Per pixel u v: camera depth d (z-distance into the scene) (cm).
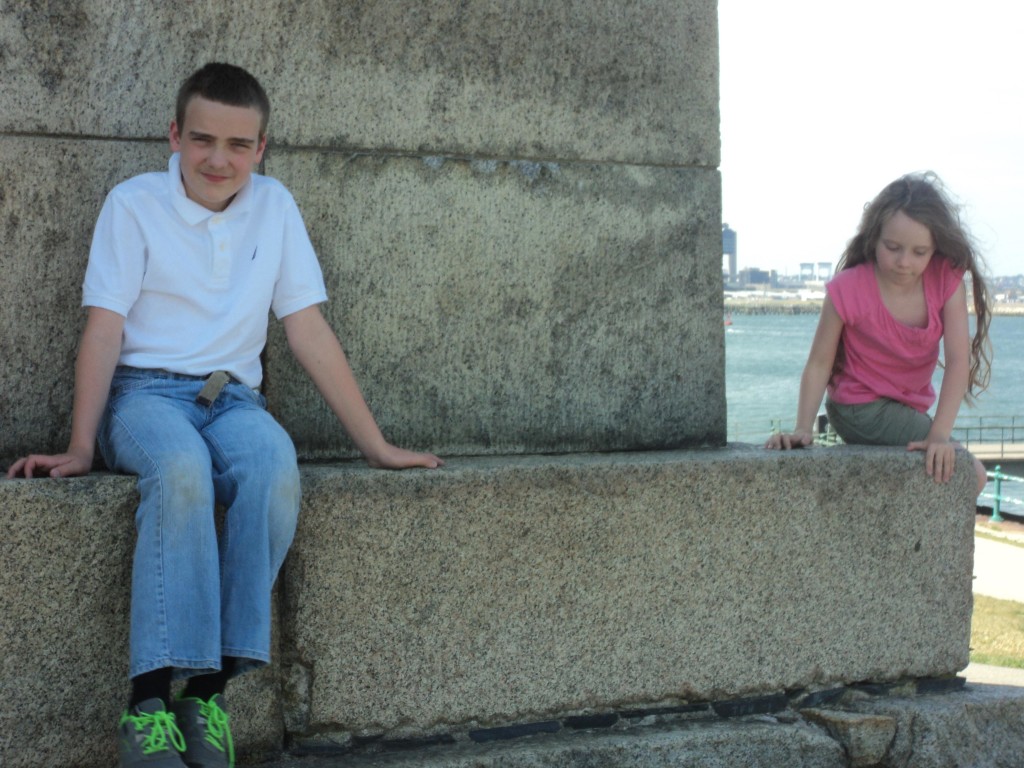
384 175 316
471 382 328
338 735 278
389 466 282
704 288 352
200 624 236
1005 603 850
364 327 317
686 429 352
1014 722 329
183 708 241
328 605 273
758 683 314
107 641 254
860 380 366
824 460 317
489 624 287
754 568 311
